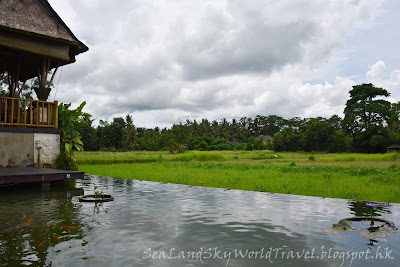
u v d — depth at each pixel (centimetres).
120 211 569
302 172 1603
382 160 2831
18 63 1179
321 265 320
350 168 1683
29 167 965
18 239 392
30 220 493
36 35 965
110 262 317
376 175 1362
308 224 485
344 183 1079
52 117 1033
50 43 1023
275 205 646
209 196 758
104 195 729
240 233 430
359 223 494
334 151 5403
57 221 487
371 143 5066
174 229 448
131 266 308
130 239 396
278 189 943
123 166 1942
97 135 5894
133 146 6406
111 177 1224
